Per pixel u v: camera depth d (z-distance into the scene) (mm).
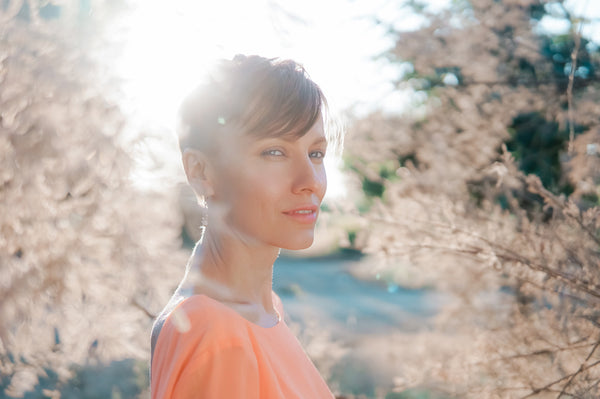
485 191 2910
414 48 3557
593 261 2010
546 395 2100
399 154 3850
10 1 2125
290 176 763
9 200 2154
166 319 740
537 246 2143
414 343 3008
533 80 3473
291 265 13266
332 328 5961
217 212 798
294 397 798
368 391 3928
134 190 2363
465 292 2848
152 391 739
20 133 2096
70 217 2396
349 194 3043
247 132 751
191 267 844
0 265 2232
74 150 2188
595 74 3117
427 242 2318
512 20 3457
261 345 777
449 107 3836
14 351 2365
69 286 2330
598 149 2588
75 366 3229
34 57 2199
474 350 2391
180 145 830
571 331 2064
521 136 3750
